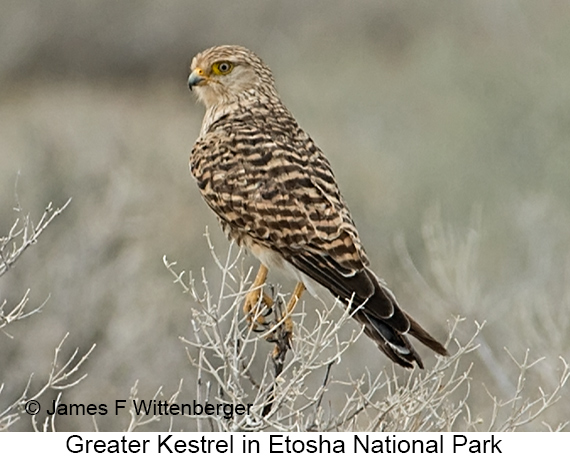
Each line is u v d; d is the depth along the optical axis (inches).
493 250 1021.2
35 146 1239.5
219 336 465.1
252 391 689.6
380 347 494.3
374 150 1465.3
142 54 2001.7
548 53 1406.3
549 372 669.3
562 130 1288.1
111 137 1293.1
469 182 1273.4
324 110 1691.7
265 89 628.4
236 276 848.9
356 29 2079.2
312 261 545.6
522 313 737.6
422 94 1581.0
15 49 1939.0
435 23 2031.3
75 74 1973.4
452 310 754.8
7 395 740.7
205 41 2036.2
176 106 1770.4
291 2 2132.1
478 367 740.0
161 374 764.6
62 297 803.4
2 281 801.6
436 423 500.4
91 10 1979.6
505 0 1847.9
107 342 784.3
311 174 567.8
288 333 528.7
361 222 1187.9
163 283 865.5
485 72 1437.0
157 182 1119.6
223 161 581.0
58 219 936.3
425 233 933.8
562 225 999.0
